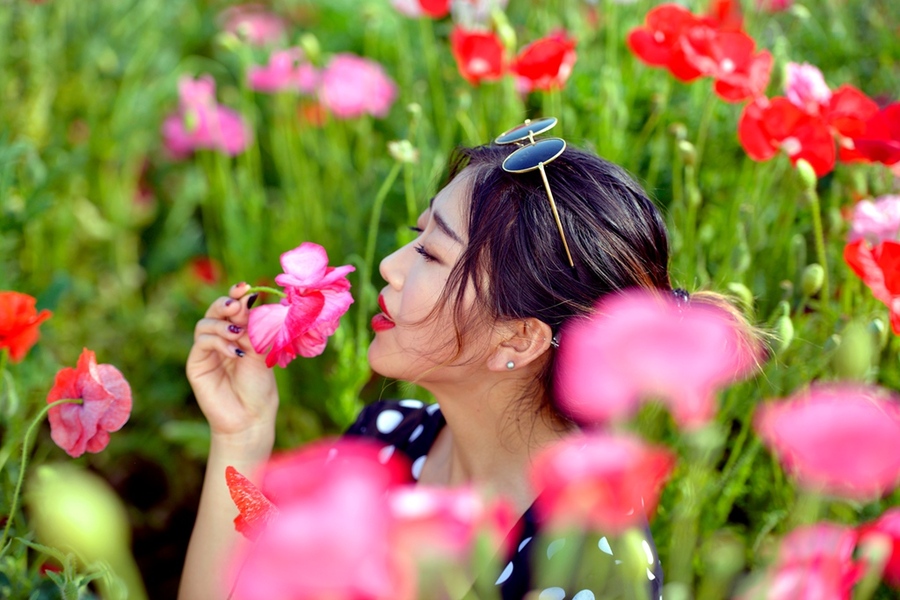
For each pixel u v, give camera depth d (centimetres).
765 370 195
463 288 149
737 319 163
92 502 106
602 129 267
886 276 171
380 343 160
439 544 96
